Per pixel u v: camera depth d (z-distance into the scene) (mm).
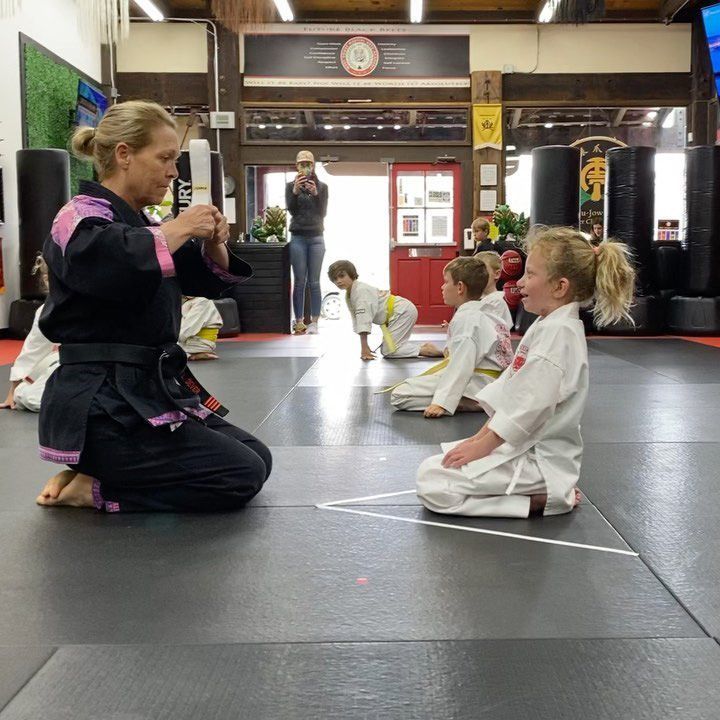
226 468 2238
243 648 1450
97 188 2148
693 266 8227
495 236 10898
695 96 10891
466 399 3840
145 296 2062
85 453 2201
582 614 1592
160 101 11039
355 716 1228
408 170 11125
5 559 1917
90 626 1547
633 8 10977
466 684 1320
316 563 1881
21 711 1246
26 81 8766
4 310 8570
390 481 2615
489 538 2051
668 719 1215
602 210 11297
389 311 6133
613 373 5348
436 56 10992
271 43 10930
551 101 11062
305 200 8969
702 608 1622
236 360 6207
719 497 2424
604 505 2340
